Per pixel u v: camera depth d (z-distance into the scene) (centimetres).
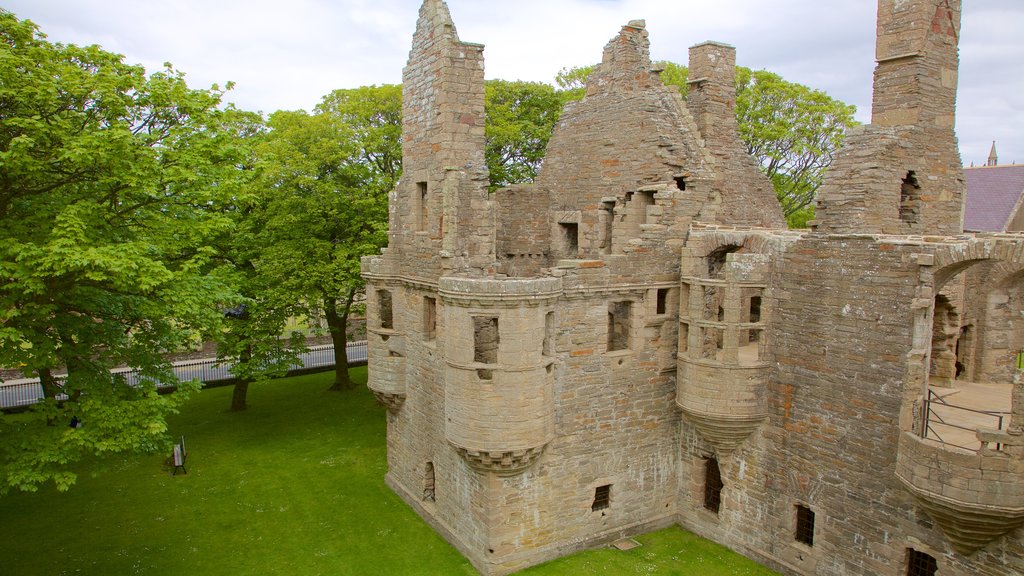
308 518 2412
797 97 4438
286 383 4203
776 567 2028
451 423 2002
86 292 1842
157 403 1861
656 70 2417
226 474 2798
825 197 1997
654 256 2172
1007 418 1742
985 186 4362
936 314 2009
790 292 1939
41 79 1592
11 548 2173
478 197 2097
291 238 3272
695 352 2062
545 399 1978
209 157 2025
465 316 1927
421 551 2180
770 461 2034
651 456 2291
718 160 2689
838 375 1830
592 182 2530
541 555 2089
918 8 1994
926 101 2038
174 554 2155
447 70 2044
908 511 1688
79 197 1800
